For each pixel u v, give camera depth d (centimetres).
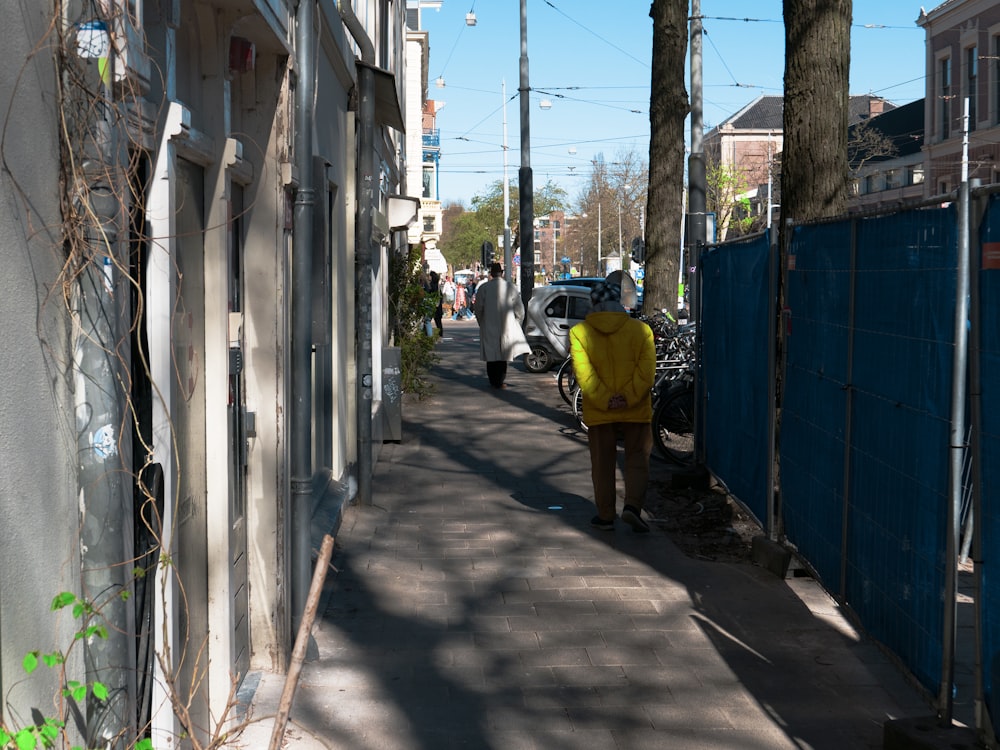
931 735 421
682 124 1523
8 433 224
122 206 270
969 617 609
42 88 243
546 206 9006
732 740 464
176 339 375
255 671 528
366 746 454
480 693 513
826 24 765
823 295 618
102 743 268
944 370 427
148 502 303
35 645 237
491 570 724
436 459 1139
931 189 4759
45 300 244
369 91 898
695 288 1016
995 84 4262
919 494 455
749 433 807
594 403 823
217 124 439
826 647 580
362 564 733
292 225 553
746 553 773
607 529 838
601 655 566
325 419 895
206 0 418
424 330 1761
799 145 780
